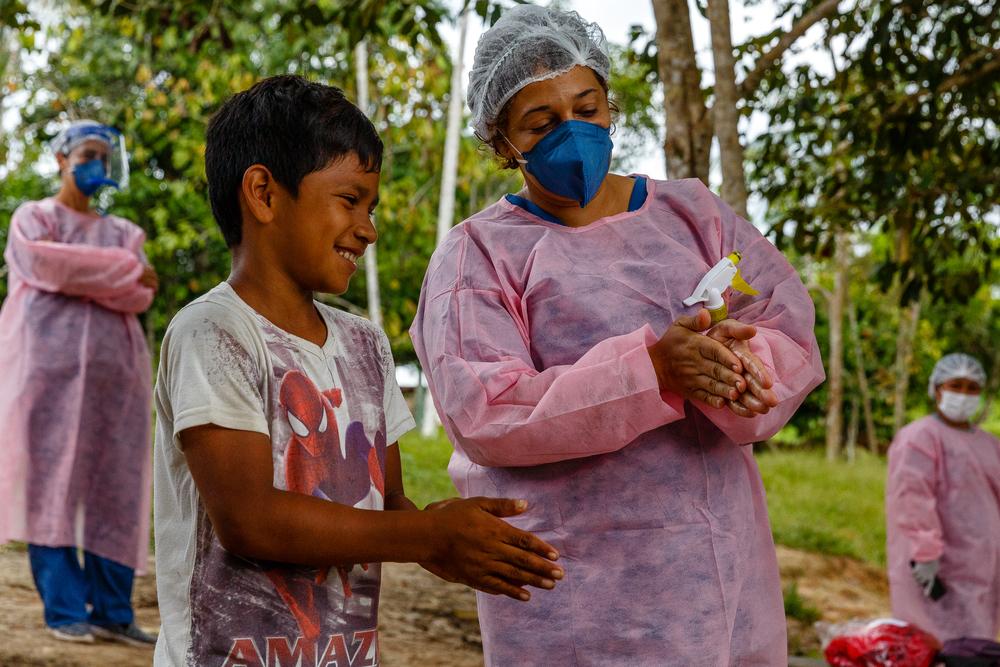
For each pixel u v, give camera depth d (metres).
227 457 1.72
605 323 2.40
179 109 13.96
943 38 6.44
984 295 22.22
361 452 1.93
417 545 1.74
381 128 14.94
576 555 2.41
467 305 2.43
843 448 27.97
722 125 5.38
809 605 7.96
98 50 15.27
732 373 2.08
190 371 1.75
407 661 4.80
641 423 2.23
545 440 2.25
